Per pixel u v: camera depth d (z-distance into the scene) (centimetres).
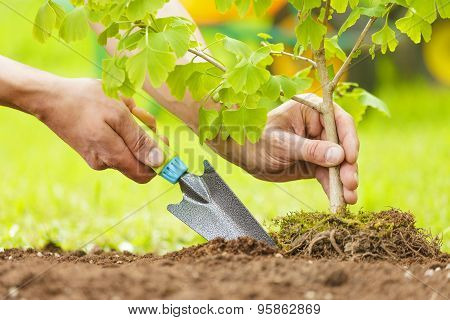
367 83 816
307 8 262
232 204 290
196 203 294
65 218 475
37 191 547
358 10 270
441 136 712
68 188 569
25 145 747
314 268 236
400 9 647
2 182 575
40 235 395
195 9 739
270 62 297
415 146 661
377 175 556
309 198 513
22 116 867
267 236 283
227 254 256
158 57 250
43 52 993
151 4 251
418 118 828
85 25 263
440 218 415
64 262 277
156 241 409
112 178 611
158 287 225
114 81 258
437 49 884
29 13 991
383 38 280
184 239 416
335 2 268
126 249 388
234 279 231
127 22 266
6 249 317
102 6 258
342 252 267
